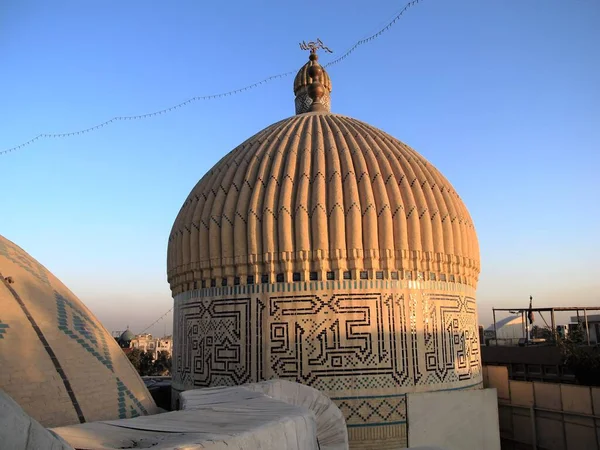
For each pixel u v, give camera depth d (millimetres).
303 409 5023
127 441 3658
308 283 9922
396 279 10086
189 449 3236
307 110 14008
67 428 3918
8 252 6707
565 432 11508
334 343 9711
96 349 6629
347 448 7711
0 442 2303
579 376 13453
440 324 10453
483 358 16938
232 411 4801
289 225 10156
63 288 7230
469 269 11391
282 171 10945
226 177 11367
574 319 26797
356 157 11031
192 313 11047
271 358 9812
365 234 10070
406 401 9734
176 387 11492
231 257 10445
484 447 10359
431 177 11500
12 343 5480
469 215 12086
